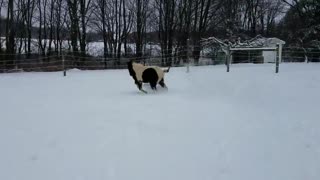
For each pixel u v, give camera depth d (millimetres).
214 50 34156
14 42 36719
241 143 7516
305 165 6492
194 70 22359
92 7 39719
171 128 8531
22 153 7133
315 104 10734
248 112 9914
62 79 20078
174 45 41219
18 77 22047
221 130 8352
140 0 40906
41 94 13961
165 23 40250
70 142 7684
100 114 10008
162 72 13781
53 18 41406
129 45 42656
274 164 6551
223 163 6598
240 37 38562
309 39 35750
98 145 7484
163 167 6457
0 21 37281
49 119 9539
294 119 9078
